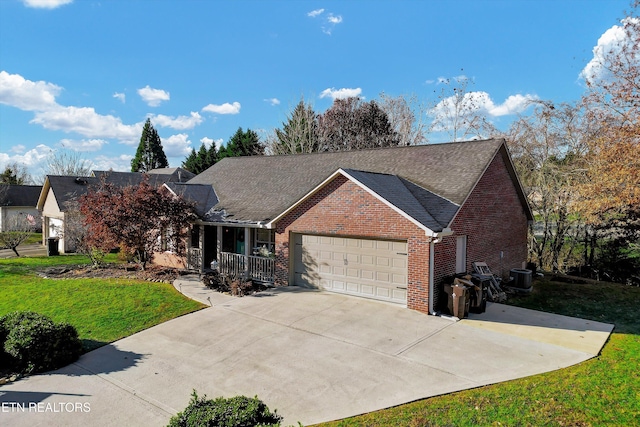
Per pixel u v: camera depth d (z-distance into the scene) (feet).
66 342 29.01
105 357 30.07
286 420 21.17
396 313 39.09
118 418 21.66
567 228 74.95
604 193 60.13
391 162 57.47
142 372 27.40
